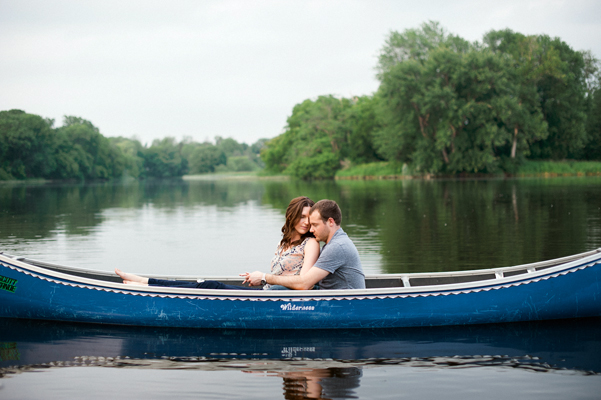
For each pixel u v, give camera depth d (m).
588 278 4.59
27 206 20.12
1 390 3.17
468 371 3.49
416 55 47.66
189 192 34.38
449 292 4.50
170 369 3.54
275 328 4.47
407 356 3.80
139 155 144.50
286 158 76.75
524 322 4.64
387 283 5.25
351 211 15.90
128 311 4.59
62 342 4.16
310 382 3.29
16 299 4.79
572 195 20.45
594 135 56.09
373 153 65.56
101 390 3.16
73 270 5.17
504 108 42.62
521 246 8.80
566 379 3.32
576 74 51.66
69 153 72.69
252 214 16.56
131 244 9.84
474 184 32.97
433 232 10.81
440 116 45.25
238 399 3.02
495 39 51.25
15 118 62.06
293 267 4.55
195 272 7.25
